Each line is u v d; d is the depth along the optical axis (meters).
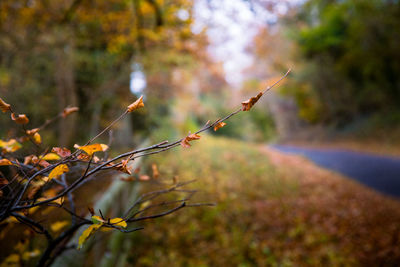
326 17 20.67
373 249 4.05
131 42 6.03
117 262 2.76
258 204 5.92
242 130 28.70
